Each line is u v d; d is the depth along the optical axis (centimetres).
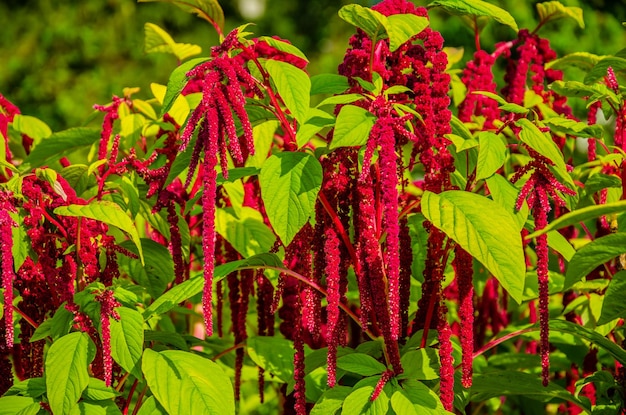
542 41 341
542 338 215
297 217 209
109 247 254
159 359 231
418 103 232
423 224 238
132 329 226
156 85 323
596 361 308
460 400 261
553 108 352
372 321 256
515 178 226
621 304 234
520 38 342
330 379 217
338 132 204
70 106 1154
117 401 269
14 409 225
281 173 214
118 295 238
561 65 351
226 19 1269
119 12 1214
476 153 263
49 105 1165
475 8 236
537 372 336
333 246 215
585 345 329
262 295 300
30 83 1173
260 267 237
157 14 1226
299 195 211
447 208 212
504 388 262
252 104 245
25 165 327
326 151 243
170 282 313
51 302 258
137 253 286
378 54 249
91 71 1189
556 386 260
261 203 318
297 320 237
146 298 336
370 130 203
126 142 322
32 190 242
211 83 194
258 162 291
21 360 280
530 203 218
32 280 253
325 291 231
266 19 1277
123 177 270
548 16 347
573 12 340
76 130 323
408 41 246
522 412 367
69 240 254
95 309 231
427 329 246
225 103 194
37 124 340
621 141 284
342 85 253
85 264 245
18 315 263
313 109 235
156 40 387
